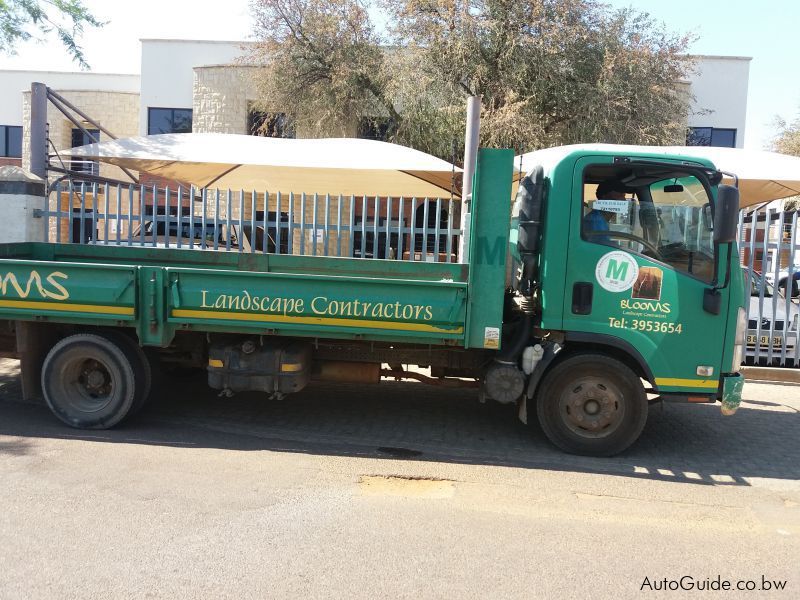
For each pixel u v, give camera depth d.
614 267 5.55
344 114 17.27
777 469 5.79
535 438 6.36
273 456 5.60
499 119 14.20
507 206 5.55
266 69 17.45
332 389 7.98
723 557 4.07
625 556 4.03
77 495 4.61
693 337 5.57
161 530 4.12
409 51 16.08
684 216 5.57
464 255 6.74
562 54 15.52
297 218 11.02
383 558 3.87
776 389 9.02
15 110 28.22
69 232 9.58
